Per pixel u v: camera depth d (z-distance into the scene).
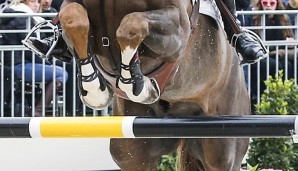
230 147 9.69
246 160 13.71
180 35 8.25
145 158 9.56
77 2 8.12
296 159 13.73
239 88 9.88
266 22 15.57
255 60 9.14
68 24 7.81
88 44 8.05
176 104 9.34
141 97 8.09
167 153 9.88
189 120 7.94
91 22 8.16
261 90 15.55
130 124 7.91
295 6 16.09
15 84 14.62
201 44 8.97
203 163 9.88
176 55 8.26
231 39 9.36
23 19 14.45
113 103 9.65
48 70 14.57
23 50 14.40
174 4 8.22
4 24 14.38
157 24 8.00
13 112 14.28
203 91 9.27
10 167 14.22
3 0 15.75
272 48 15.55
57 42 8.58
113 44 8.19
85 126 7.91
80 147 14.55
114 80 8.50
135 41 7.81
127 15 7.90
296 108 14.08
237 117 7.91
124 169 9.68
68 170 14.48
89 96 8.16
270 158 13.53
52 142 14.41
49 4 14.97
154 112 9.44
